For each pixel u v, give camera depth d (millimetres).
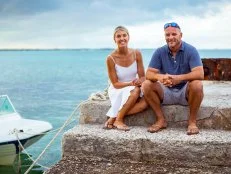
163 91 5270
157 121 5219
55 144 18625
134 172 4496
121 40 5422
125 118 5477
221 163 4637
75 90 59188
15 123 13516
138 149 4820
